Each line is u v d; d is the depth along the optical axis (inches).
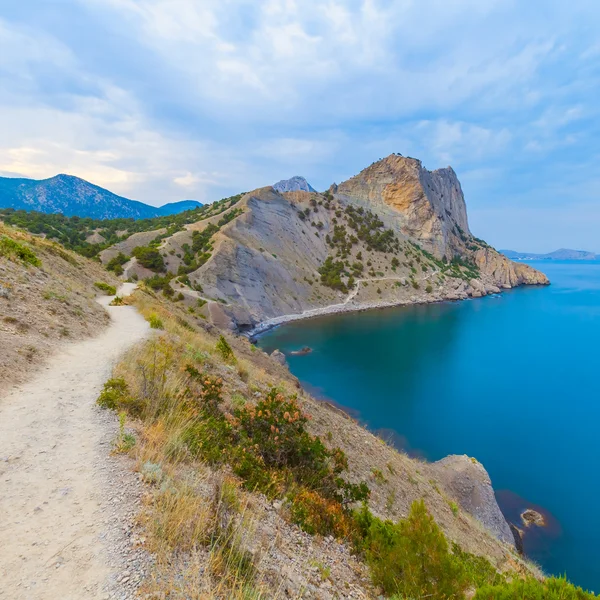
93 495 194.2
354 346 2581.2
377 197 7342.5
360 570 257.1
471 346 2655.0
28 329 442.9
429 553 243.1
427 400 1674.5
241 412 373.4
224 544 167.0
